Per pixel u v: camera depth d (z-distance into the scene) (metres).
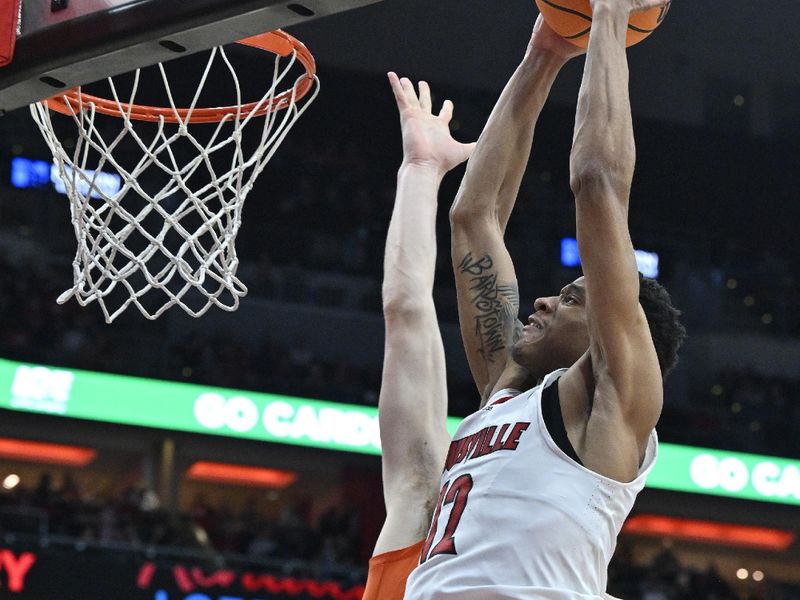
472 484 2.16
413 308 2.94
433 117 3.27
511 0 13.70
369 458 13.79
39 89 2.71
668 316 2.35
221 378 12.59
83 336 12.39
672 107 14.95
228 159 11.48
